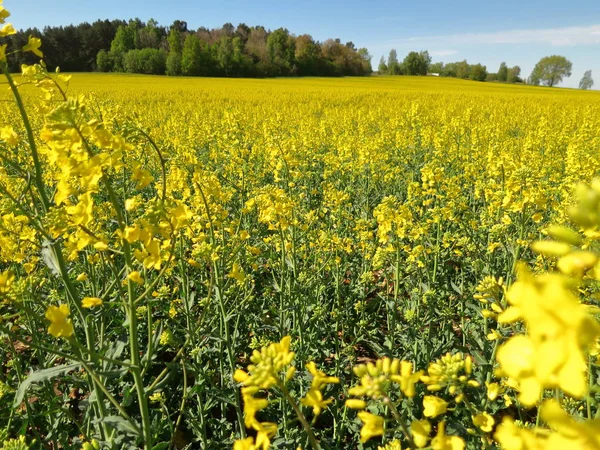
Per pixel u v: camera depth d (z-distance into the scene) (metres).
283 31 72.38
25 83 2.53
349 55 77.69
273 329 3.93
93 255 3.00
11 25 2.21
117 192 4.09
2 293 1.82
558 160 8.88
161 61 63.47
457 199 5.62
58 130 1.82
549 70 92.12
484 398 2.97
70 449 2.83
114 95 27.27
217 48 66.94
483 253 4.77
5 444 2.28
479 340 3.57
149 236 1.94
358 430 3.14
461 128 13.12
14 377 3.35
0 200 3.39
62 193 1.89
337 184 8.08
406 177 8.56
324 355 4.12
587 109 18.42
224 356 3.79
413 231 4.39
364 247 4.95
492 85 63.22
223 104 24.58
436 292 4.43
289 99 27.72
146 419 2.04
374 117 18.44
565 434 0.65
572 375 0.58
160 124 14.50
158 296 3.41
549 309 0.60
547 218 5.24
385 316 4.98
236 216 5.49
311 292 4.36
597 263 0.74
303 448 3.05
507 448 0.82
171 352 4.16
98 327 3.21
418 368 3.63
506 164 5.38
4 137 2.26
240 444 1.20
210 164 8.30
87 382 2.72
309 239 4.97
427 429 1.23
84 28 73.19
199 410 2.93
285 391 1.32
